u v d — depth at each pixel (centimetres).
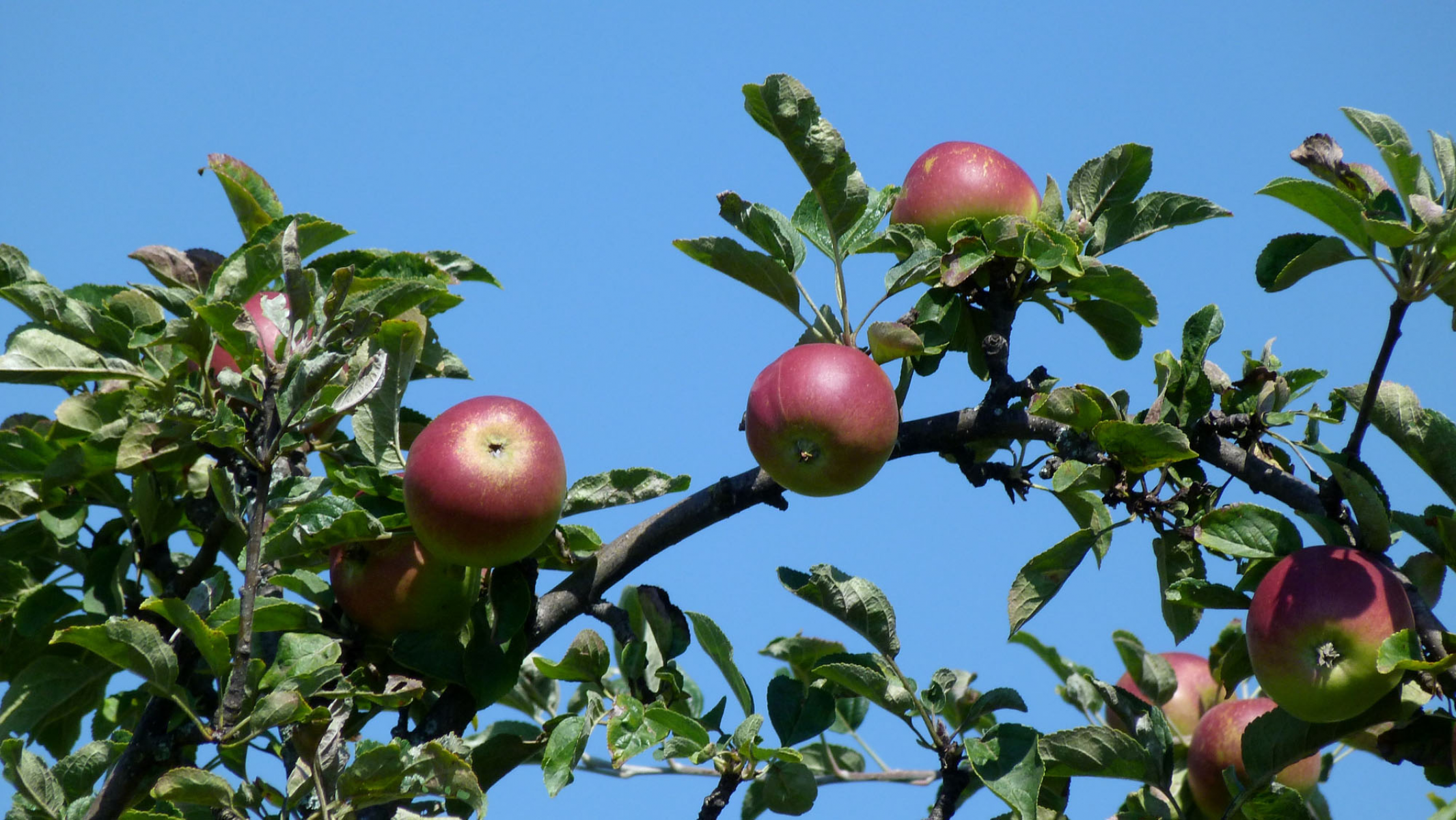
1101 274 681
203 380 655
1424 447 606
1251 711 712
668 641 663
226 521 679
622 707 595
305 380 554
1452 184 609
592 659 643
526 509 587
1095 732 662
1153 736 678
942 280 666
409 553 610
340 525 591
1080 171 738
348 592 614
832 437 612
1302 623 546
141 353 682
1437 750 600
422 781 564
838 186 668
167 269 757
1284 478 630
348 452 716
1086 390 631
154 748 593
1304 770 733
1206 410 652
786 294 689
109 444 666
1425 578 611
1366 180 640
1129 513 629
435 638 618
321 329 585
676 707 699
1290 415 649
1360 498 567
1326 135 654
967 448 679
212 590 671
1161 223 730
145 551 722
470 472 580
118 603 687
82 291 711
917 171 728
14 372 650
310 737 566
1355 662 539
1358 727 606
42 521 691
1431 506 609
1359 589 545
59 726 747
